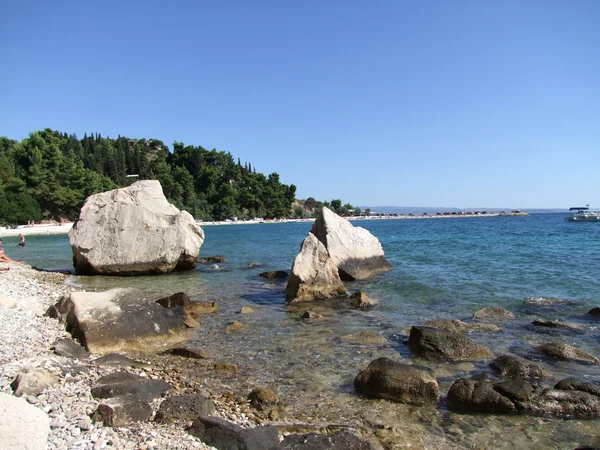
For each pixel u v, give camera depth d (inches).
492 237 1977.1
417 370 325.4
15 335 398.9
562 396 299.1
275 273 941.2
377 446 248.5
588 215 3865.7
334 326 527.5
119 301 475.5
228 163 6614.2
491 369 372.8
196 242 1048.8
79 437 222.2
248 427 262.1
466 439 263.0
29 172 3496.6
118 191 1018.7
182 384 342.0
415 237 2119.8
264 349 440.1
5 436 184.7
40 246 1838.1
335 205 7765.8
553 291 701.9
